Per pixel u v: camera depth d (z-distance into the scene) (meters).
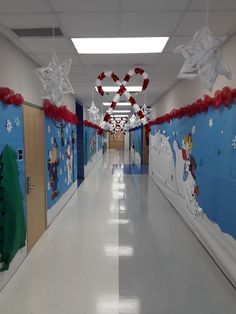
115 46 3.08
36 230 3.61
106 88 5.75
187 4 2.11
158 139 7.35
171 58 3.54
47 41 2.85
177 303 2.35
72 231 4.05
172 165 5.47
